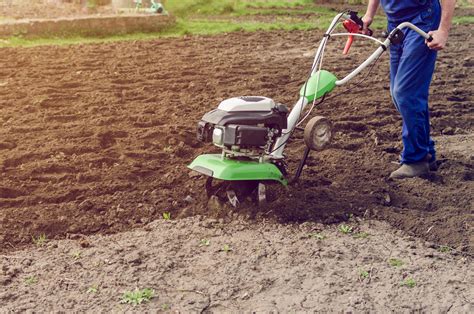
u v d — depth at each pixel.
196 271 4.93
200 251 5.21
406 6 6.34
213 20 21.98
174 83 10.61
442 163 7.05
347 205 6.03
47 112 8.72
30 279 4.79
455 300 4.62
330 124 6.06
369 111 9.20
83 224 5.68
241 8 27.14
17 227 5.57
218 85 10.55
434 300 4.62
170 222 5.70
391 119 8.80
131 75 11.15
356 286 4.77
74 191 6.23
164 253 5.17
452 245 5.48
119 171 6.66
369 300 4.59
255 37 16.62
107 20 17.38
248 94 9.95
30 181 6.46
